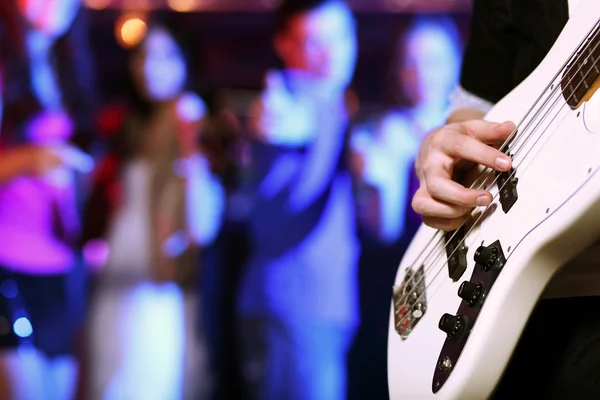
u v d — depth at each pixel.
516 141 0.89
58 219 3.06
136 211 3.05
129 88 3.10
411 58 3.07
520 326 0.82
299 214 3.03
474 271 0.88
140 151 3.08
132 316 3.01
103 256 3.06
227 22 3.10
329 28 3.07
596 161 0.74
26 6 3.08
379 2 3.07
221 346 3.02
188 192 3.05
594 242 0.79
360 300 3.01
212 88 3.11
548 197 0.80
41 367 3.03
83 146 3.08
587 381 0.88
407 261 1.09
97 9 3.11
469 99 1.17
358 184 3.04
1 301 3.02
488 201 0.88
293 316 3.01
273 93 3.10
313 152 3.05
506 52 1.11
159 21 3.11
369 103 3.08
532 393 0.94
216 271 3.03
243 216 3.06
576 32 0.88
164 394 3.00
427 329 0.97
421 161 0.98
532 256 0.80
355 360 3.00
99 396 3.00
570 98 0.81
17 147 3.06
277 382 3.00
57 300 3.04
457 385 0.85
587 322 0.90
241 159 3.08
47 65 3.09
